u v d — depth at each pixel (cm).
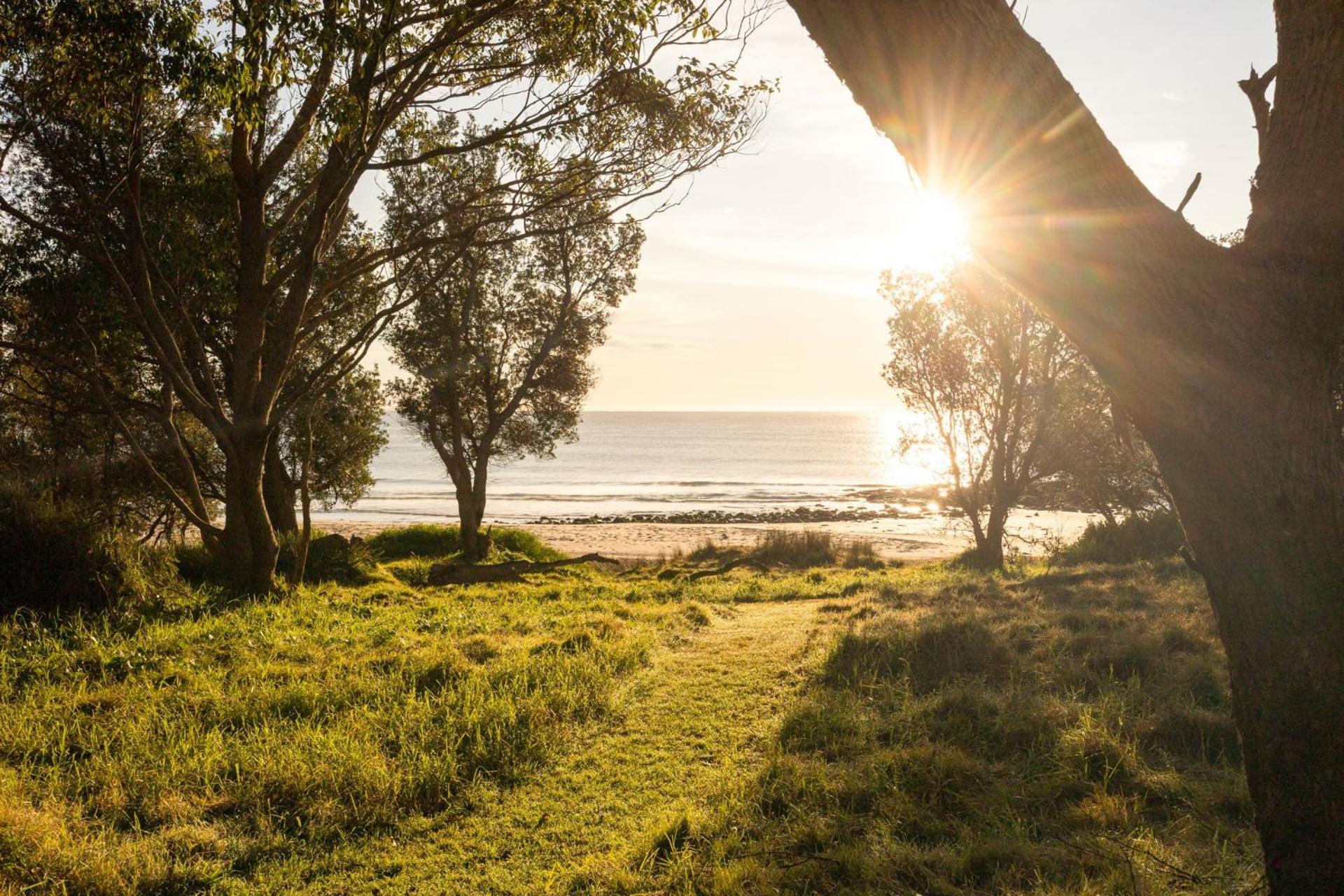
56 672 786
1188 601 997
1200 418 198
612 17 1201
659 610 1327
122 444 1833
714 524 4931
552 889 436
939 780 533
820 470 10450
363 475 2436
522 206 1438
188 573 1459
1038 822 480
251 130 1034
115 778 553
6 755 589
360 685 777
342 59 1044
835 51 185
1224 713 594
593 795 568
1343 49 195
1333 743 196
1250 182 217
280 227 1434
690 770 606
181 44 999
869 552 2569
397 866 472
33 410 1680
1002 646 810
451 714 684
